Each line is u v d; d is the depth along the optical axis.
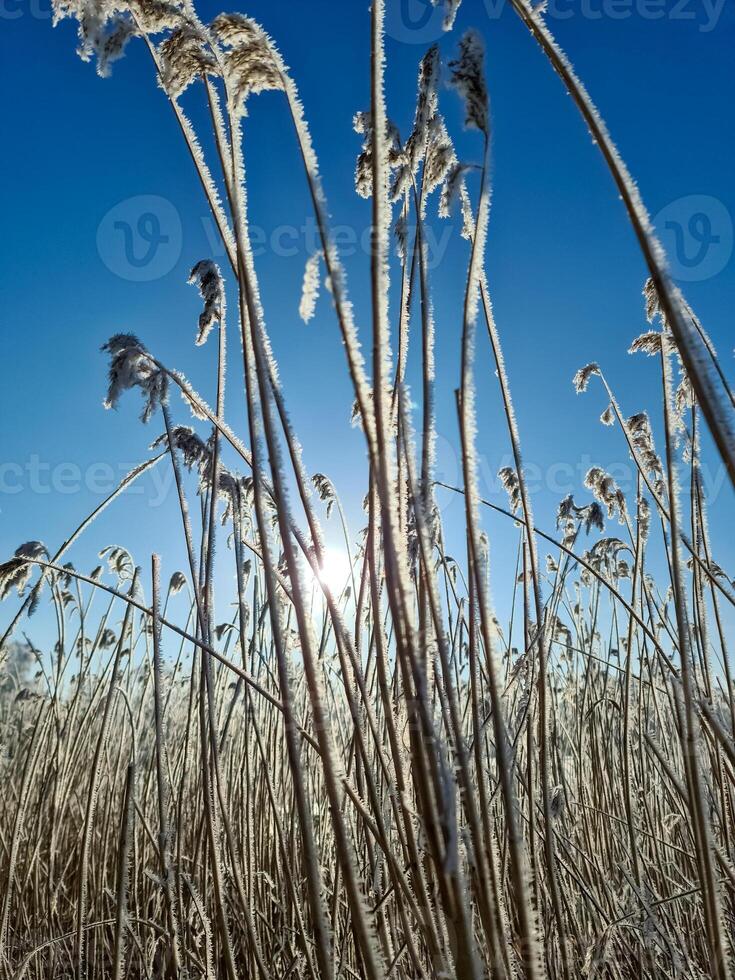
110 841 3.19
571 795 3.14
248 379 1.20
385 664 1.19
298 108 1.12
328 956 1.10
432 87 1.36
